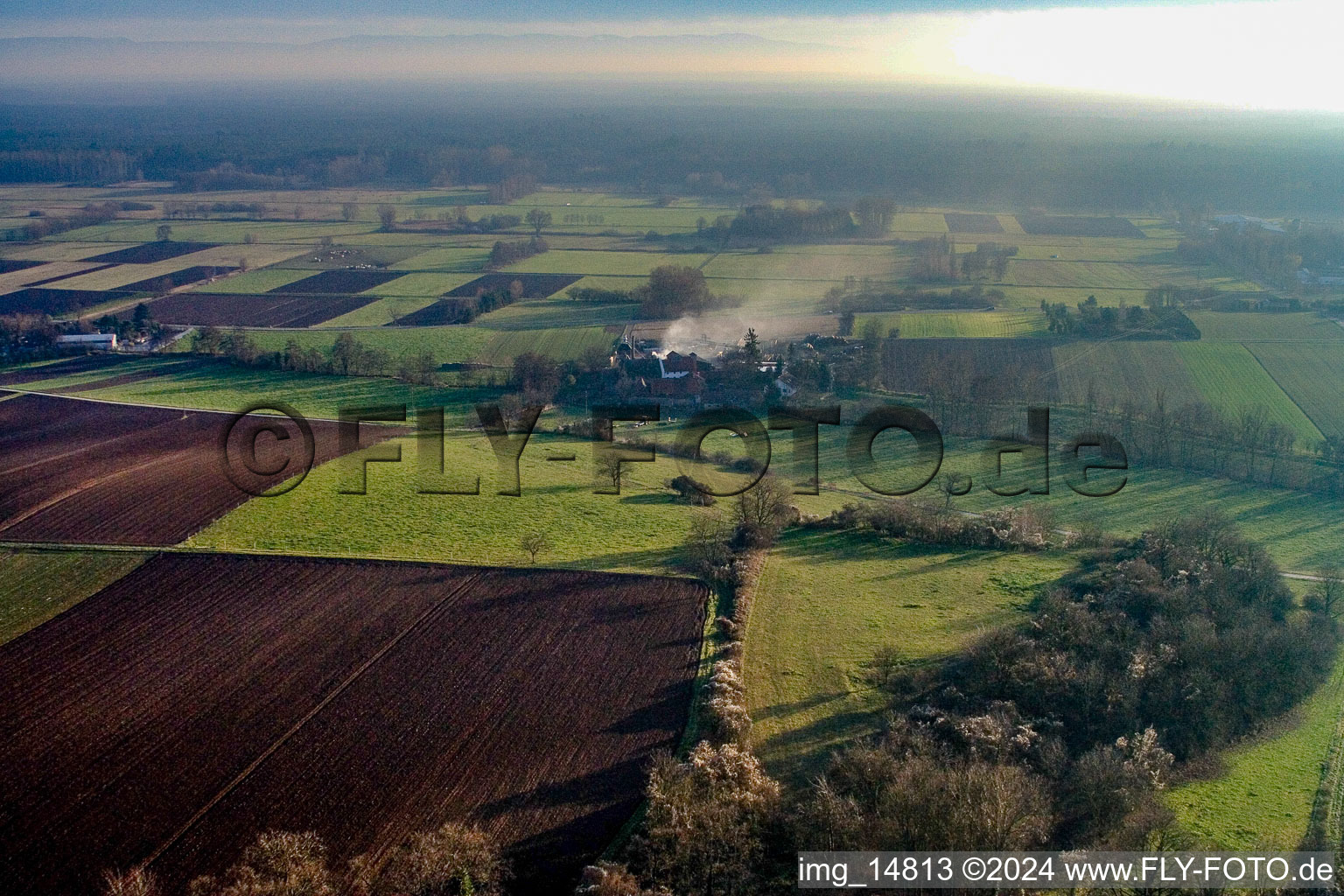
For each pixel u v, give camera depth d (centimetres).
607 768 4616
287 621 6016
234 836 4184
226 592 6372
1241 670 5353
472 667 5522
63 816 4316
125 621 6003
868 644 5856
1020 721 4888
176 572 6631
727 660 5547
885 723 4984
